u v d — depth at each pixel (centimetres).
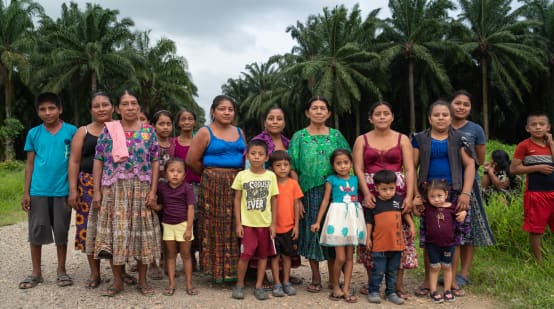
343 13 2588
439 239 365
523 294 371
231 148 410
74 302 363
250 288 409
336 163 379
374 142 392
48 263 501
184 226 389
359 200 391
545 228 478
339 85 2533
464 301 368
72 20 2730
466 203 373
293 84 3303
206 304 361
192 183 472
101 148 381
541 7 2748
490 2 2594
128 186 373
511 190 558
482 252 479
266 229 384
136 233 373
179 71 3022
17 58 2577
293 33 3045
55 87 2508
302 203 405
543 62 2686
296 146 410
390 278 370
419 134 405
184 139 505
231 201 399
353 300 366
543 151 443
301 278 451
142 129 391
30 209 412
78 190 404
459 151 386
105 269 478
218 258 395
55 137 415
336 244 366
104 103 409
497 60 2544
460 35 2573
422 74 2702
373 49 2717
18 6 2619
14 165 2092
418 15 2608
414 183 381
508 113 3072
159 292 393
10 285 412
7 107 2747
